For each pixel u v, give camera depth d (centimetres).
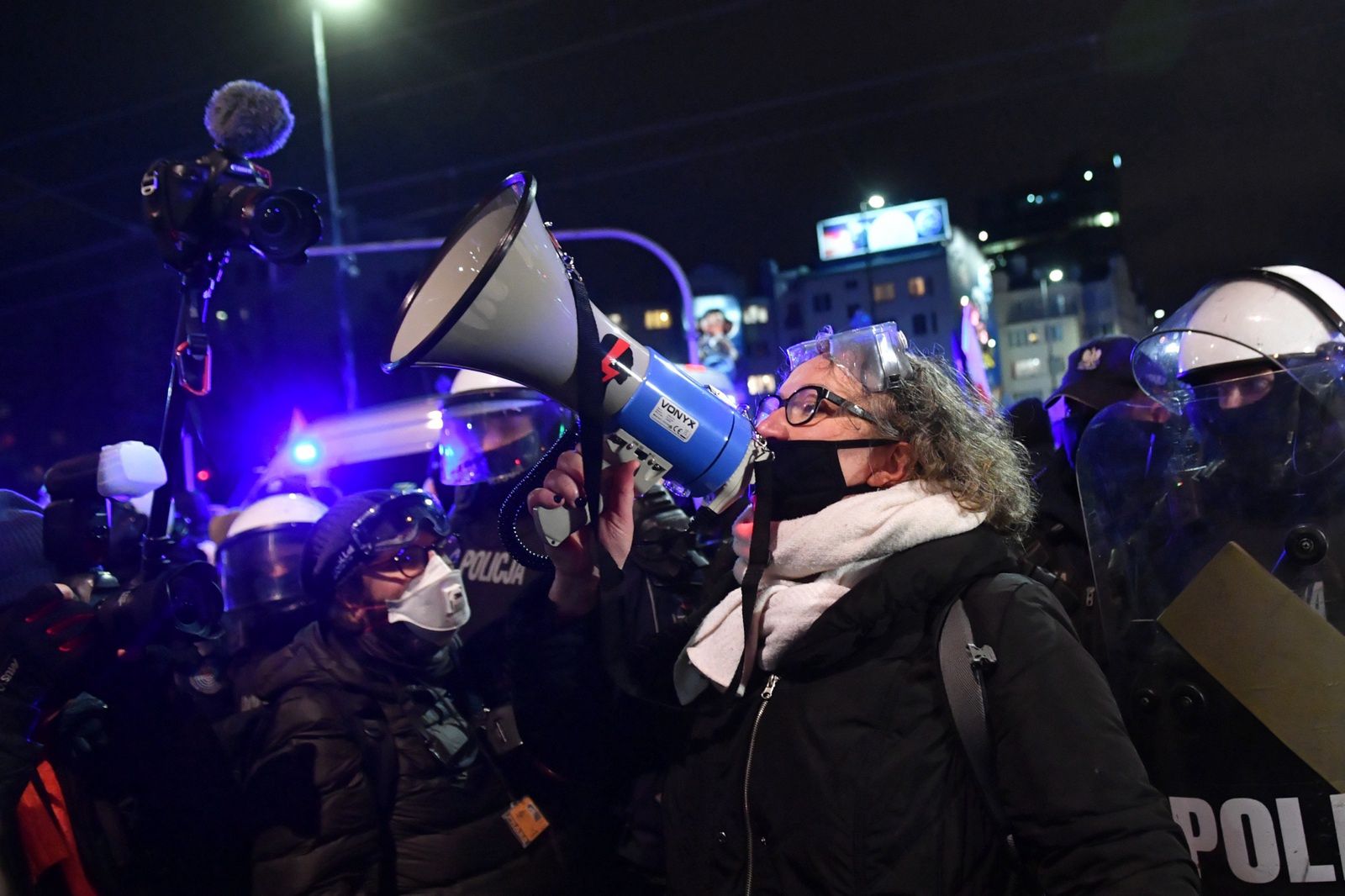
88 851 219
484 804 244
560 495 190
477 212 170
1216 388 206
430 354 158
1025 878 157
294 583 304
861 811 154
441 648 257
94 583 225
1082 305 5238
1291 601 188
